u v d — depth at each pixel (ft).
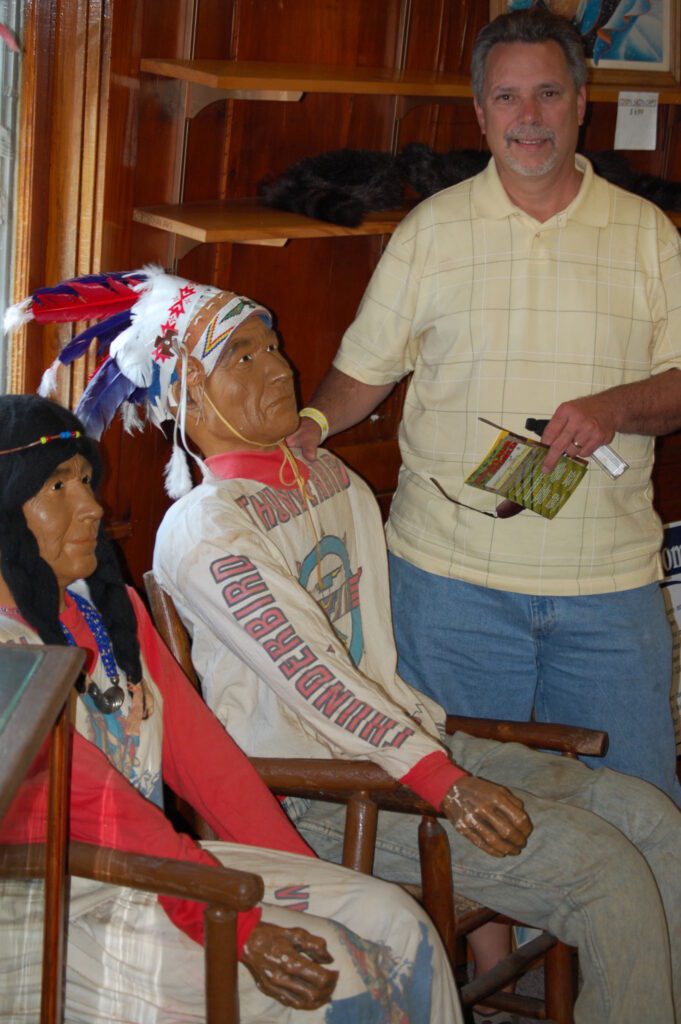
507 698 7.75
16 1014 4.20
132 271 6.63
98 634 5.62
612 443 7.39
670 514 11.27
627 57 9.58
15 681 4.24
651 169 10.87
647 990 6.09
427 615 7.67
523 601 7.51
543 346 7.29
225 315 6.28
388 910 5.49
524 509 7.35
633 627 7.57
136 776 5.73
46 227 7.37
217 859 5.67
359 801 6.08
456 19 9.23
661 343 7.53
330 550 6.75
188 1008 5.26
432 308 7.51
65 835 4.55
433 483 7.63
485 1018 7.37
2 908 3.85
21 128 7.14
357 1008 5.13
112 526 8.03
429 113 9.39
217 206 8.02
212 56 7.89
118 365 6.49
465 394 7.45
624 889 6.07
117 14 7.05
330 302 9.17
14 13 6.93
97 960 5.32
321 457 6.98
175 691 6.04
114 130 7.25
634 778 6.73
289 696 5.99
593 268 7.27
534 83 6.95
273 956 4.98
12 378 7.50
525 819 5.77
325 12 8.43
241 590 5.99
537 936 7.68
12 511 5.16
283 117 8.44
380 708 5.94
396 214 8.30
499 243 7.30
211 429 6.49
